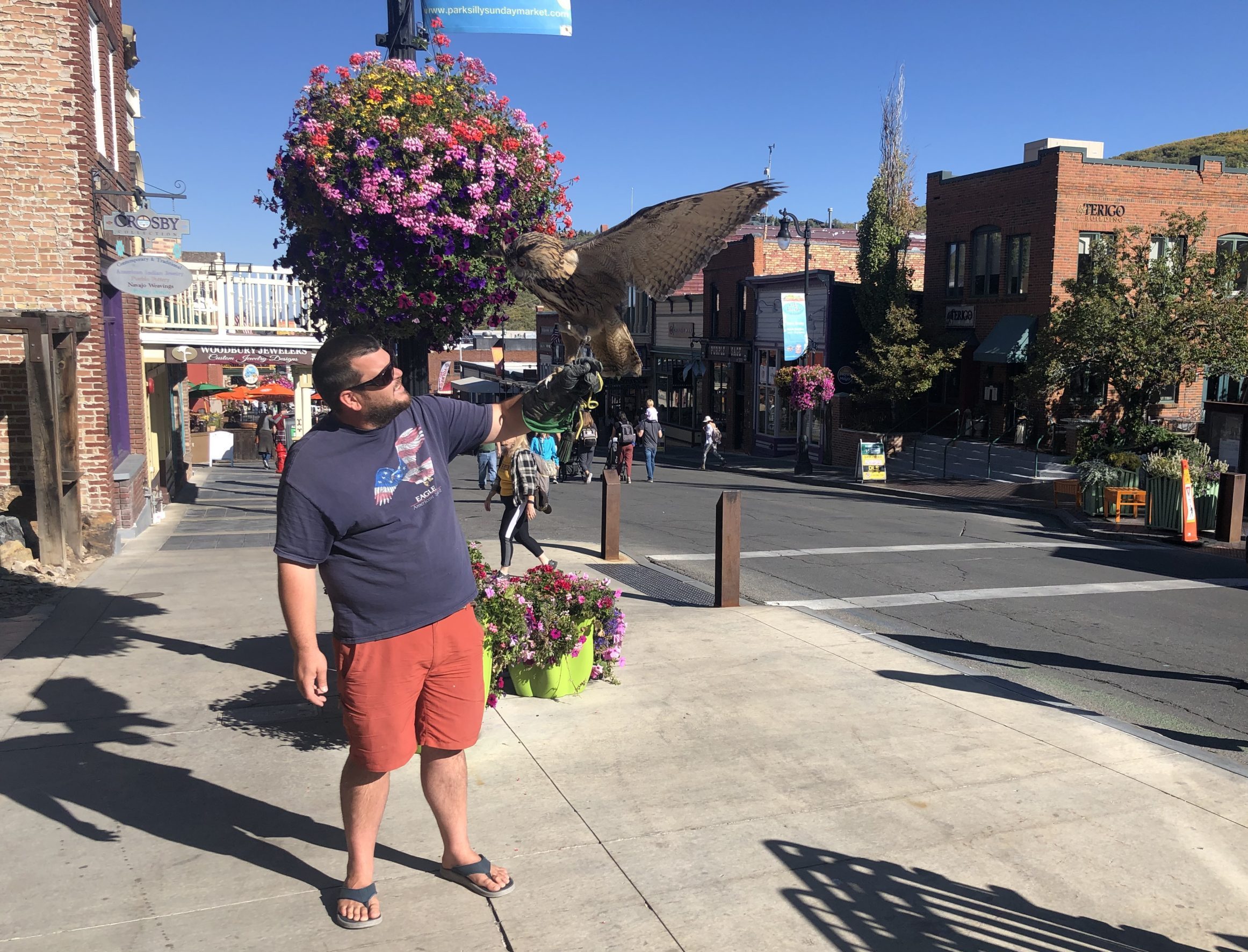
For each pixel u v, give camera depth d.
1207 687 7.34
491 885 3.69
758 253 36.25
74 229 11.21
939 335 29.84
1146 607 10.24
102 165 12.26
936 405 31.09
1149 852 4.19
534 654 5.83
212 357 20.89
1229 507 15.58
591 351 3.31
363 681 3.33
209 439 34.28
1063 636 8.90
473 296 5.81
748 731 5.52
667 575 10.95
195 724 5.39
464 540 3.61
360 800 3.45
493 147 5.58
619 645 6.33
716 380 40.06
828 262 37.88
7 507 10.88
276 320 21.92
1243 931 3.60
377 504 3.23
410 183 5.45
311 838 4.12
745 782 4.81
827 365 31.84
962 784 4.86
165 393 19.91
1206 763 5.20
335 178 5.49
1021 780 4.93
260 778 4.70
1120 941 3.52
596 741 5.32
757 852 4.09
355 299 5.79
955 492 23.06
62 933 3.39
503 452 10.02
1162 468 17.25
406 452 3.33
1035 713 5.97
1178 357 20.69
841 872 3.95
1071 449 24.50
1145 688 7.27
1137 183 25.70
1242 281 26.42
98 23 13.02
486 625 5.58
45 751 4.99
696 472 30.78
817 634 7.78
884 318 29.95
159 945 3.33
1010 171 26.89
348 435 3.27
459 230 5.53
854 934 3.51
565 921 3.54
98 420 11.51
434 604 3.39
